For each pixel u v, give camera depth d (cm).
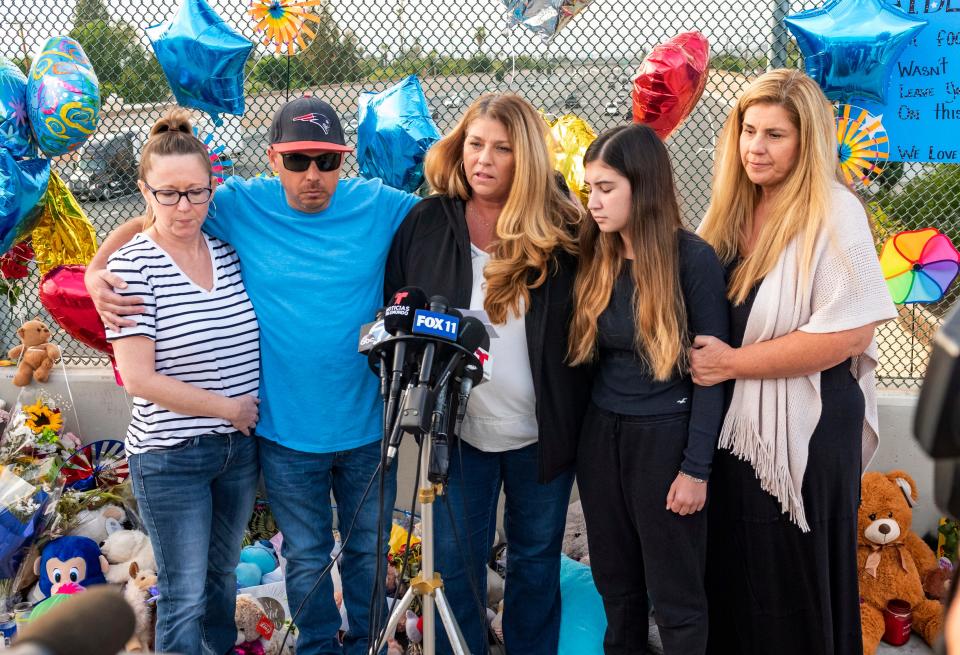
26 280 415
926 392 98
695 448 275
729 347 274
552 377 292
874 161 358
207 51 334
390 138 342
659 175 270
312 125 282
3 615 339
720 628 308
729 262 293
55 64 342
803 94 271
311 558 306
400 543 364
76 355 419
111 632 89
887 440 378
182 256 283
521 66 374
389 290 306
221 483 301
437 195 303
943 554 370
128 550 351
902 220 373
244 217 297
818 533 282
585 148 347
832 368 279
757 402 279
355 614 315
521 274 286
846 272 266
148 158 273
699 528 284
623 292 277
